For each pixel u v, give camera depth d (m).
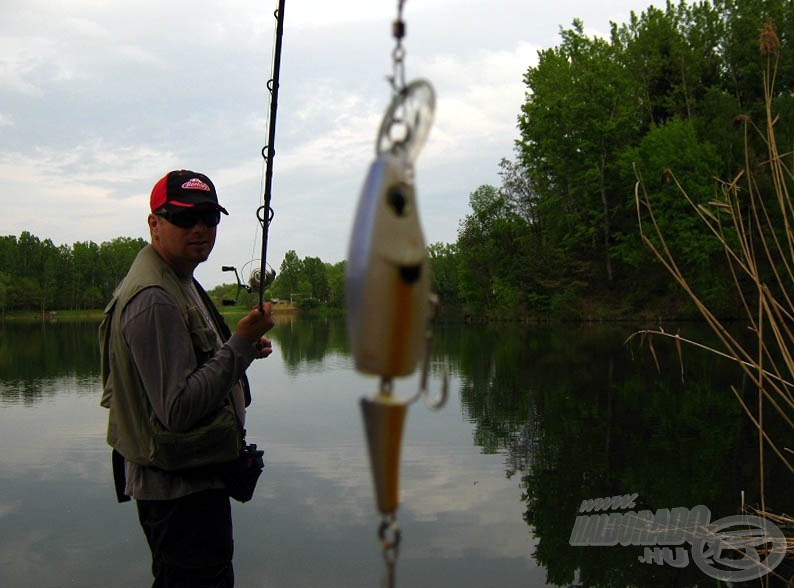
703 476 6.23
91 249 101.56
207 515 2.64
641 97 45.91
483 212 48.72
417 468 6.79
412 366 0.77
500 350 19.73
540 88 43.44
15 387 13.44
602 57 41.97
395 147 0.78
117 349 2.59
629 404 9.87
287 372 15.52
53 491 6.39
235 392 2.88
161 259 2.74
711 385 11.30
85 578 4.50
